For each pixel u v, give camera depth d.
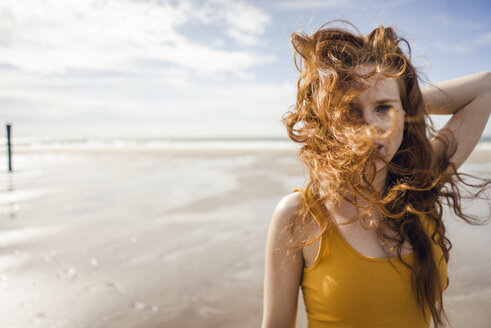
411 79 1.03
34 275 3.53
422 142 1.07
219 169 13.45
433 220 1.09
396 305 0.93
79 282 3.37
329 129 0.94
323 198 0.99
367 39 1.03
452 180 1.20
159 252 4.21
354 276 0.93
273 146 35.91
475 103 1.23
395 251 0.96
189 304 2.94
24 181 10.52
